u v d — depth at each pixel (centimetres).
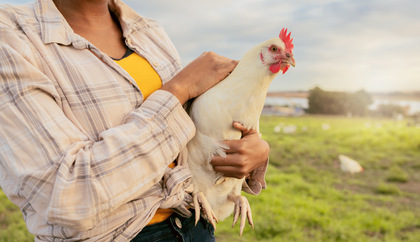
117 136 111
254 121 163
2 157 105
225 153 153
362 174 1196
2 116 105
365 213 760
